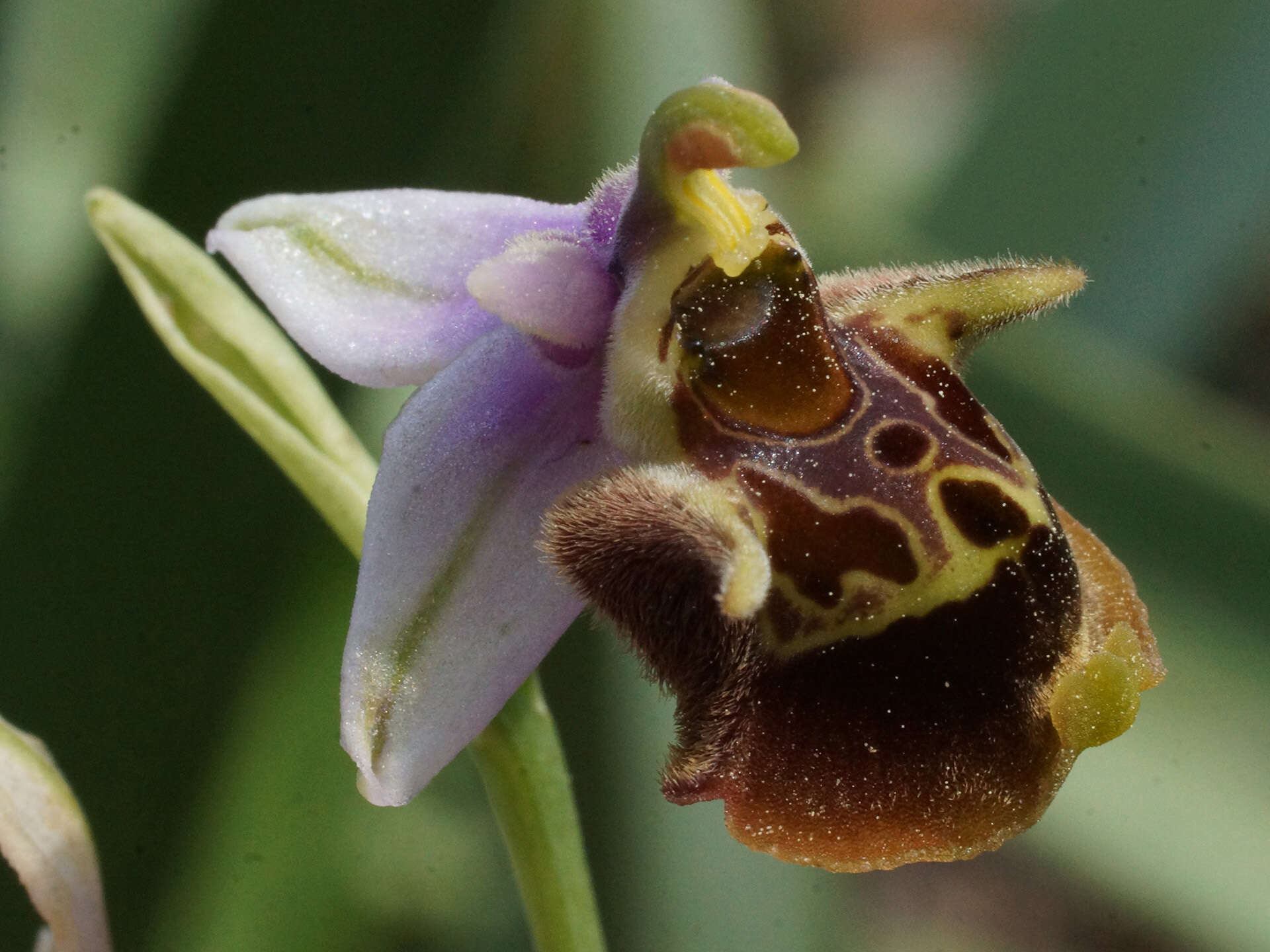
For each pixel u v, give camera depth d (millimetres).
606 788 124
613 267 104
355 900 124
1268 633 126
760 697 101
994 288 106
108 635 118
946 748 101
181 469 118
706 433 103
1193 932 125
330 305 104
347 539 108
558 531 101
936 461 103
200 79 118
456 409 103
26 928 120
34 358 120
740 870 124
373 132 120
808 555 102
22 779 106
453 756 102
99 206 108
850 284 107
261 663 119
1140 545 127
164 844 120
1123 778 126
